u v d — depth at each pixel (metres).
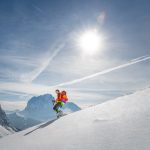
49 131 11.45
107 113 10.05
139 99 10.52
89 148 6.16
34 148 8.78
